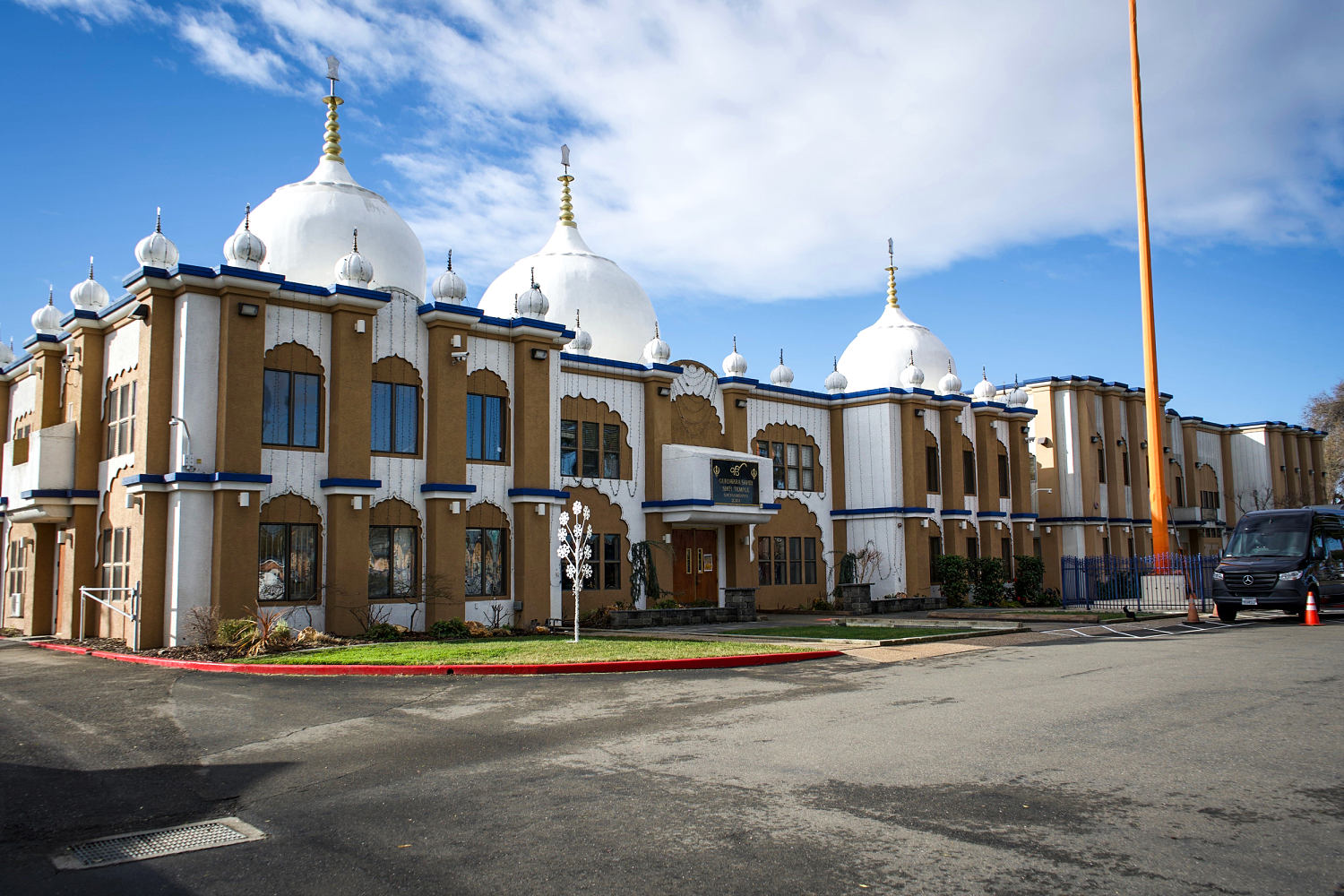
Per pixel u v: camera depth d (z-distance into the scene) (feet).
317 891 18.01
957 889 17.25
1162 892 16.96
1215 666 46.75
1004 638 66.18
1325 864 18.29
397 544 71.77
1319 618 80.38
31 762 29.96
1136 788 23.86
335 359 69.10
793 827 21.08
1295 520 79.15
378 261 79.66
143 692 44.14
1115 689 39.63
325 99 85.05
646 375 92.63
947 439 114.62
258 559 64.08
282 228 77.05
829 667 50.39
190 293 64.13
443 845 20.48
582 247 104.01
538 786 25.29
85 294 75.77
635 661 49.70
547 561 78.38
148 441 63.62
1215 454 180.75
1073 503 135.85
